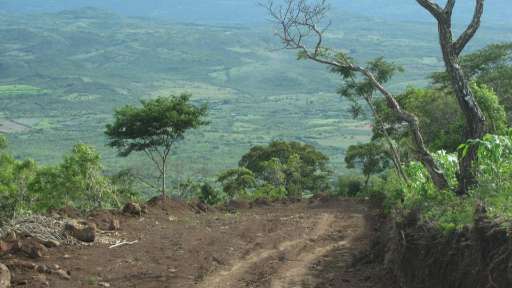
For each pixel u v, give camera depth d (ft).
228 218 54.13
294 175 142.92
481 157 28.04
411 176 36.81
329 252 37.42
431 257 23.56
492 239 20.63
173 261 34.68
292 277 31.27
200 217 54.54
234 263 34.78
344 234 44.24
